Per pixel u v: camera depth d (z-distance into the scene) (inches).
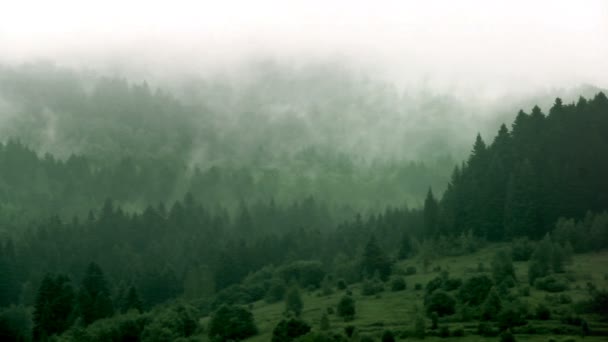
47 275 5551.2
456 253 6200.8
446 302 3853.3
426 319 3794.3
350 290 5319.9
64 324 5093.5
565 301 3754.9
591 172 6560.0
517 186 6491.1
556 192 6412.4
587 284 4141.2
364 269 5826.8
